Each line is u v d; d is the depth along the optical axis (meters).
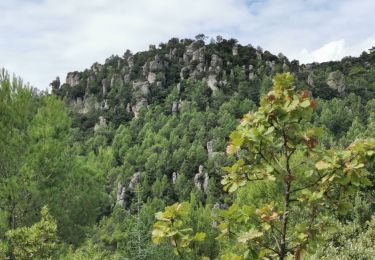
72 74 185.62
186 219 3.65
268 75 165.12
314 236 3.48
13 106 17.22
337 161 3.29
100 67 184.75
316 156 3.46
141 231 19.00
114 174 107.69
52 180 17.50
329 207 3.50
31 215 16.89
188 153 115.62
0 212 15.97
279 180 3.57
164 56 172.50
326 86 161.62
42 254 7.99
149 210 54.84
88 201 19.81
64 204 18.88
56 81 192.62
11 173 17.22
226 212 3.52
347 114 134.38
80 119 157.50
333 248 9.89
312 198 3.40
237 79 162.75
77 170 19.58
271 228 3.51
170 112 150.75
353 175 3.26
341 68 194.50
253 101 147.75
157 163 114.94
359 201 12.70
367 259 9.73
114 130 145.75
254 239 3.46
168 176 114.31
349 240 10.39
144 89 159.88
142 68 172.75
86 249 17.75
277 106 3.37
